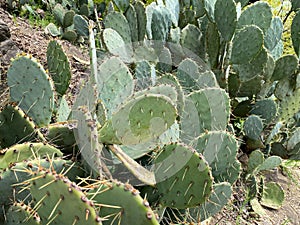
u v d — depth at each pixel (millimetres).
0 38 2154
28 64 1238
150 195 1087
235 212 1613
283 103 1997
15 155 1040
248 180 1733
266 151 1927
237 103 2037
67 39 2793
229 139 1247
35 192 847
